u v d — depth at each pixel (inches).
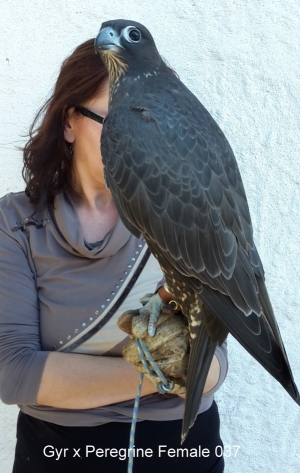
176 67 48.6
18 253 34.9
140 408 34.6
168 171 28.9
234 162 31.0
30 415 35.9
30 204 35.8
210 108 49.0
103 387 33.3
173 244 29.4
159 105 29.7
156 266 35.5
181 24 48.2
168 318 30.5
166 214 29.2
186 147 28.9
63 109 35.4
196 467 35.9
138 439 34.7
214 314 28.7
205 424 36.5
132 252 35.2
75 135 35.8
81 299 34.7
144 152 29.0
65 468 34.6
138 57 31.3
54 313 34.7
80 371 33.2
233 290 29.0
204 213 28.9
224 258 29.1
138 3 47.8
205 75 48.7
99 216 36.1
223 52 48.4
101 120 34.6
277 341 28.5
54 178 36.3
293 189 49.8
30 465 35.7
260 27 48.1
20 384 33.1
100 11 47.6
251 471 53.0
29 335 34.4
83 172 35.7
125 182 29.6
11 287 34.4
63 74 35.4
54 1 47.2
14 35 47.2
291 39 48.1
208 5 47.9
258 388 51.4
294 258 50.3
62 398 33.3
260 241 50.3
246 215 31.0
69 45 47.8
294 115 48.9
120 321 30.6
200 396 27.8
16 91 47.6
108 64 32.2
